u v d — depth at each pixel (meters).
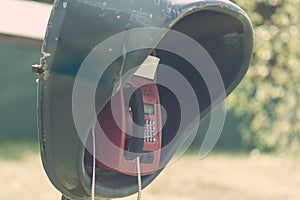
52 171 2.06
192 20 2.29
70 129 1.98
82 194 2.13
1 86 15.30
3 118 15.25
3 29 2.79
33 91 15.44
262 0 7.31
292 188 11.73
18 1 2.99
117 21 1.99
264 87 8.42
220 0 2.10
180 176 12.54
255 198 11.00
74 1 1.99
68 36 1.98
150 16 1.98
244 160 14.78
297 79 8.30
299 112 8.45
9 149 13.86
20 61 15.37
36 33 2.85
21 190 10.39
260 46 7.82
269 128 8.66
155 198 10.66
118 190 2.21
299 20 7.88
